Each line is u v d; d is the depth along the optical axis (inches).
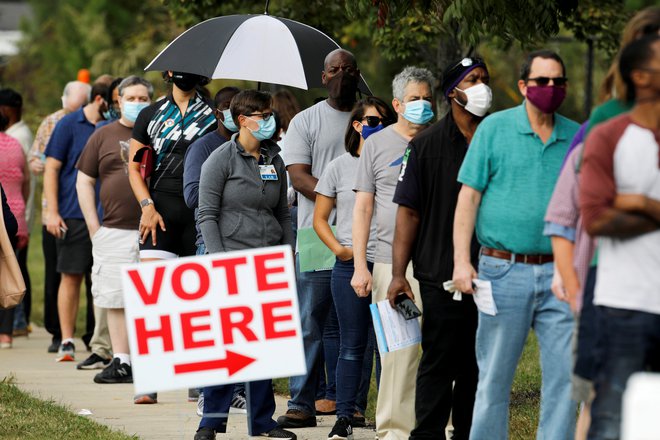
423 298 647.1
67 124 1117.7
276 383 986.1
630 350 471.2
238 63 882.1
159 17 3095.5
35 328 1398.9
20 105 1285.7
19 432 745.6
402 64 1632.6
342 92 815.1
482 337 601.3
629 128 473.1
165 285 584.1
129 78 1000.9
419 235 650.8
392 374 697.6
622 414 467.5
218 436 765.3
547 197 585.3
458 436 663.1
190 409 872.9
